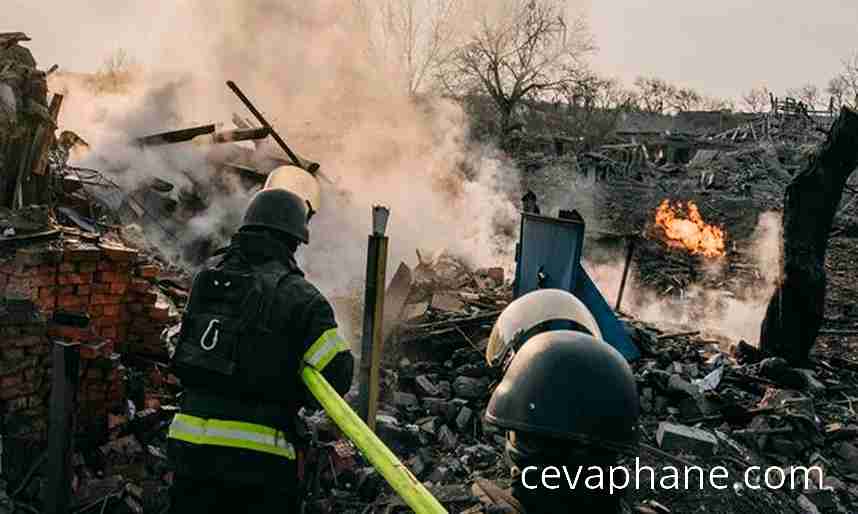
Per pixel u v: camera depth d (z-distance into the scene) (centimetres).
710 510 654
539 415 220
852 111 1103
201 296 341
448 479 645
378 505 570
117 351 637
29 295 545
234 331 328
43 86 718
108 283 612
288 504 333
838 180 1109
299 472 337
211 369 326
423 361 912
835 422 898
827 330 1681
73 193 873
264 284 334
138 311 645
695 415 838
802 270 1101
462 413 754
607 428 220
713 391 891
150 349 651
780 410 854
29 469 507
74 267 587
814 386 1002
